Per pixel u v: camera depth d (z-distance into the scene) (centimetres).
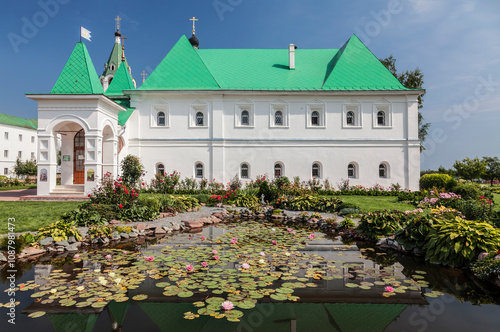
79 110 1587
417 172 2295
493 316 404
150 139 2255
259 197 1744
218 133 2272
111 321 371
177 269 568
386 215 867
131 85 2502
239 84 2348
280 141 2298
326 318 384
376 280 531
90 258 653
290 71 2481
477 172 3969
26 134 5300
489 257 549
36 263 618
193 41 2984
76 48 1662
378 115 2366
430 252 655
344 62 2431
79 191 1648
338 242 837
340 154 2314
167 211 1268
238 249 732
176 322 368
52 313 393
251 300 429
